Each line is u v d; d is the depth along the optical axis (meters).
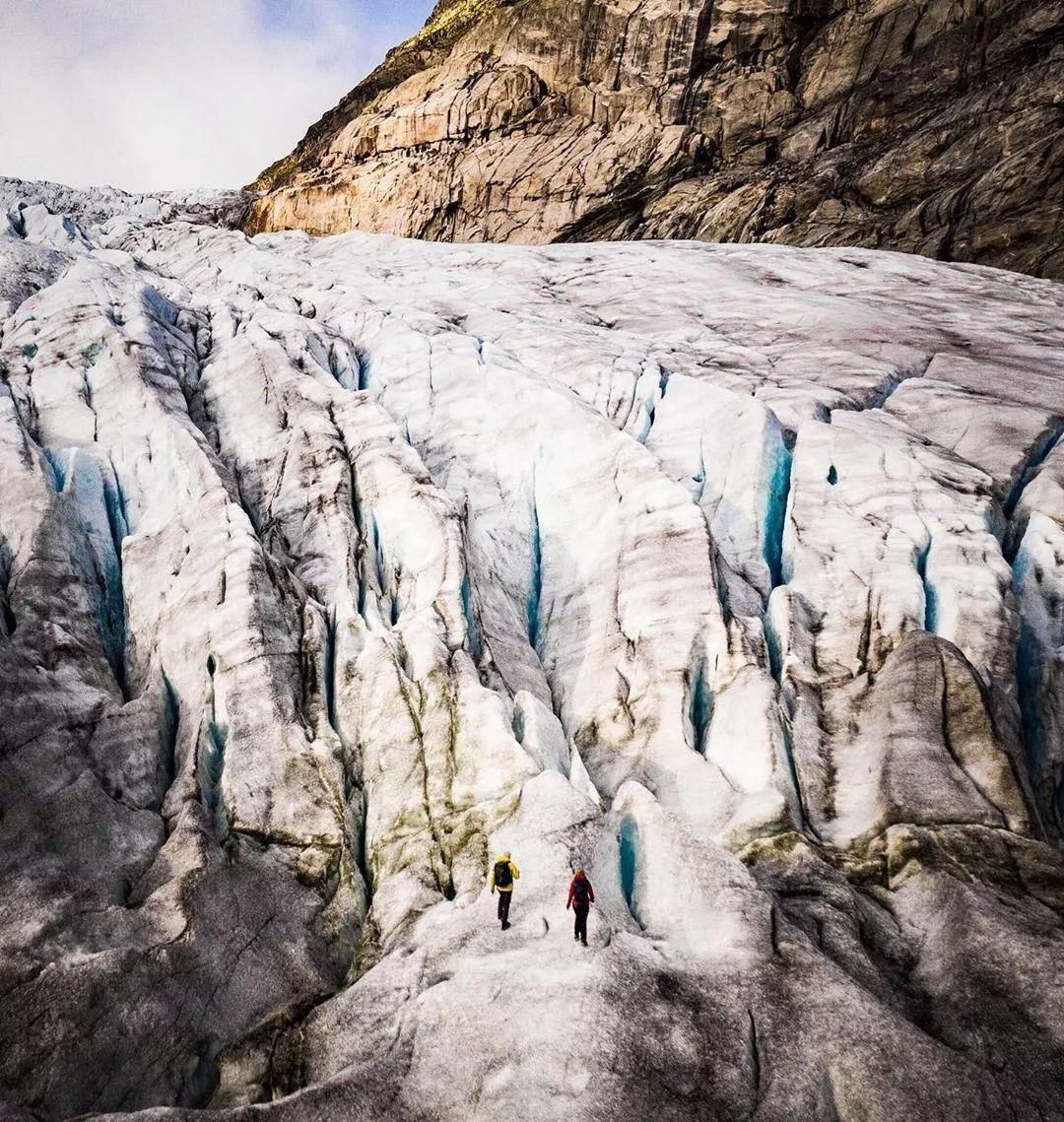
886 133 72.94
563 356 38.41
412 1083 13.29
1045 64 64.31
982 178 61.44
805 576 26.23
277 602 23.62
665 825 18.03
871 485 28.58
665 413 34.22
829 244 67.00
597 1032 13.37
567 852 17.22
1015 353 39.97
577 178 82.88
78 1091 13.41
